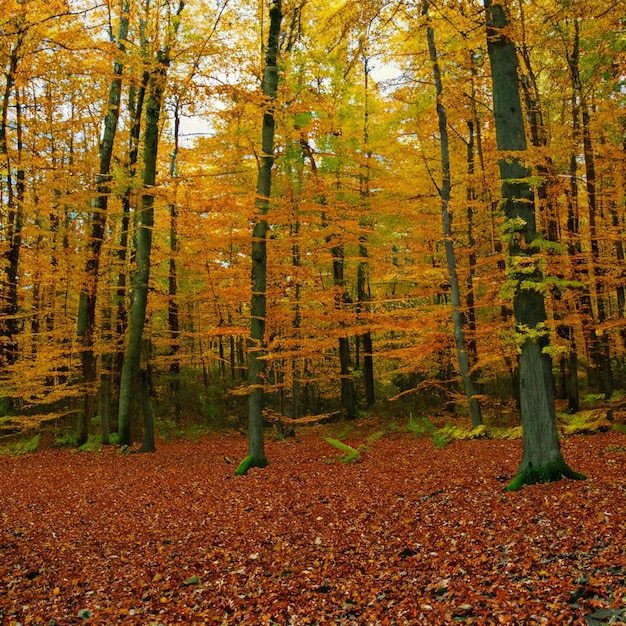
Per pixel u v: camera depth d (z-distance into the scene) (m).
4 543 7.33
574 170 14.75
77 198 15.16
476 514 6.98
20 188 16.41
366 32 9.67
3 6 9.65
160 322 24.92
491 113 15.41
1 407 18.89
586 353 19.05
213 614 5.23
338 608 5.07
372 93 18.77
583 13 8.95
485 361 14.32
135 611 5.43
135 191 13.91
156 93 14.70
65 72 13.99
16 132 16.50
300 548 6.70
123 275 18.22
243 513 8.31
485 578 5.14
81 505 9.22
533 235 8.05
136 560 6.75
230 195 14.03
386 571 5.71
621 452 9.47
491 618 4.39
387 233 19.23
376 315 15.87
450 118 16.44
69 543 7.36
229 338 28.92
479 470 9.63
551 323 7.96
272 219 13.91
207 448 16.19
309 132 15.22
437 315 15.62
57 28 12.28
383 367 25.45
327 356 20.72
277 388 17.53
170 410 21.88
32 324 21.78
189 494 9.70
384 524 7.16
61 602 5.72
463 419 17.08
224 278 16.17
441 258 18.62
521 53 12.70
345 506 8.17
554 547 5.55
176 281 21.52
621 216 14.22
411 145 17.92
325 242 17.23
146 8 14.95
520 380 8.16
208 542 7.19
